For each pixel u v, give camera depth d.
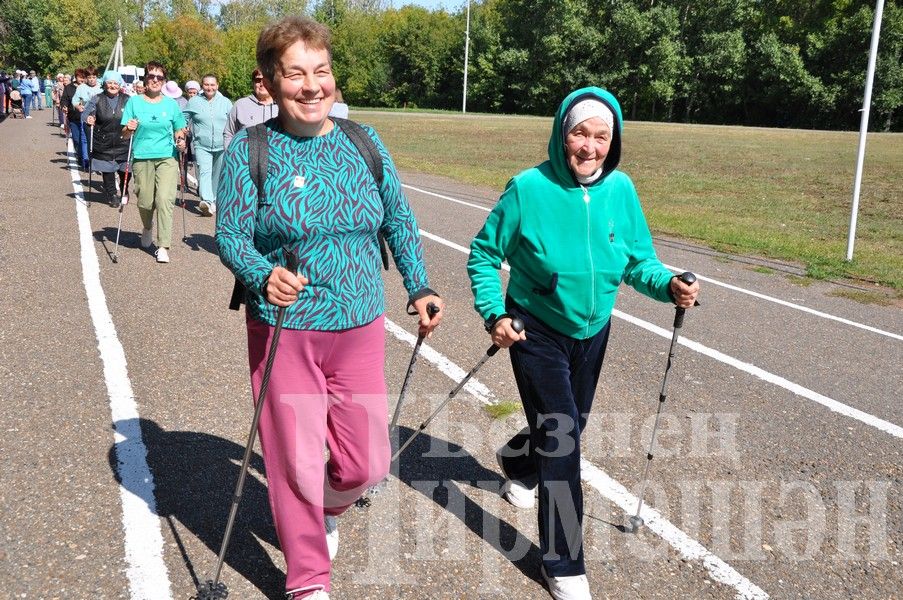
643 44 64.69
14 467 3.82
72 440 4.13
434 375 5.38
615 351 6.11
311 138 2.78
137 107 8.10
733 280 8.78
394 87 75.19
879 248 10.94
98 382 4.91
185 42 62.47
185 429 4.34
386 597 3.07
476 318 6.80
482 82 70.50
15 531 3.31
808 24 61.41
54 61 69.31
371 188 2.83
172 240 9.37
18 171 14.82
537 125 40.62
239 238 2.71
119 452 4.02
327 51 2.71
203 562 3.20
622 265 3.30
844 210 14.48
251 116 8.09
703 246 10.68
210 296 7.03
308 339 2.78
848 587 3.31
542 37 66.44
